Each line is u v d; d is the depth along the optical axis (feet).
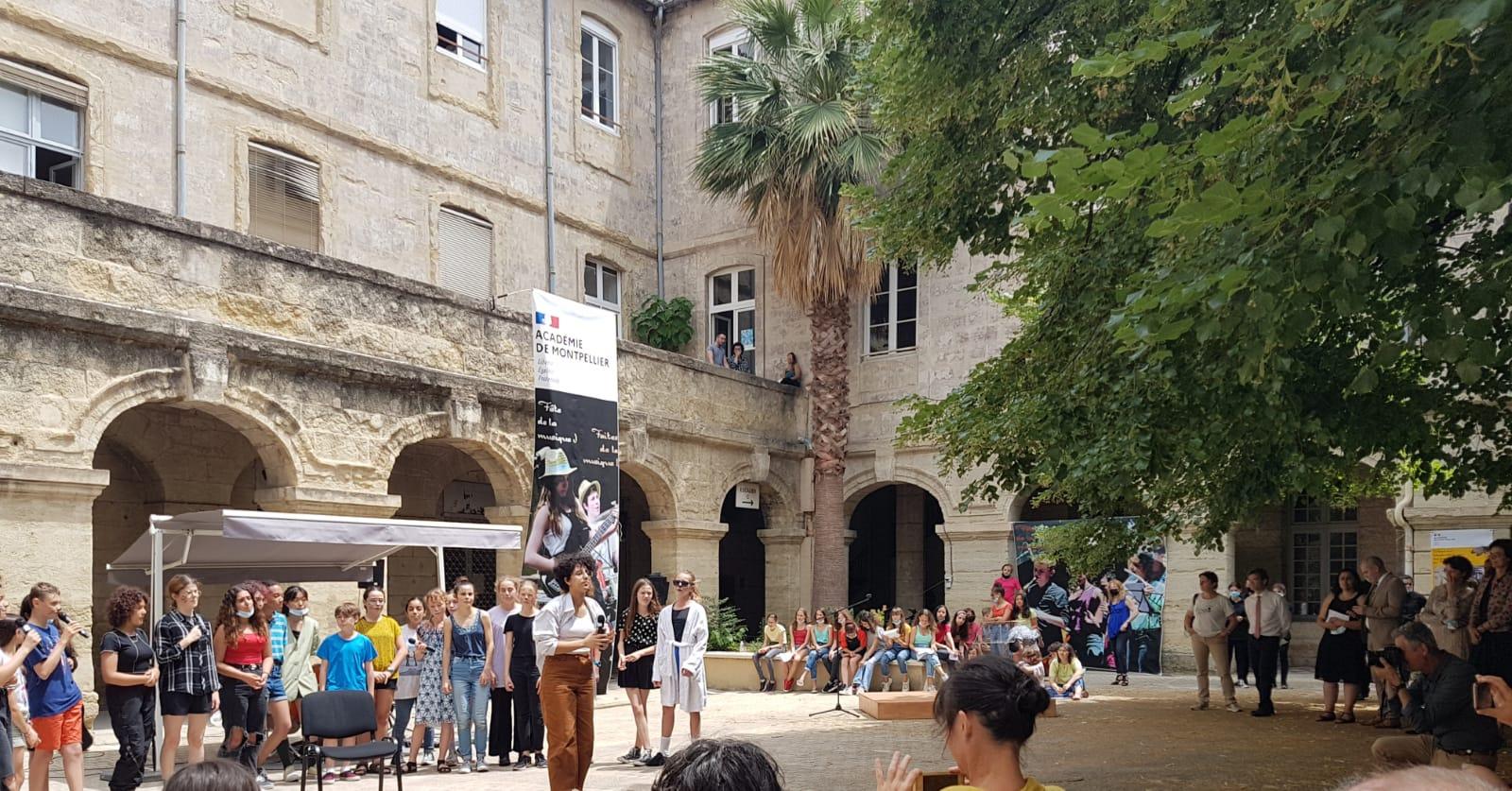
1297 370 25.36
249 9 57.98
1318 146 16.89
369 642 32.83
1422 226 17.67
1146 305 17.13
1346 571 40.73
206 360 41.86
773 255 71.97
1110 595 60.70
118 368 39.58
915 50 32.94
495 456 54.60
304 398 45.65
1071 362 29.66
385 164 64.03
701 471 67.67
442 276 67.21
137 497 52.49
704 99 71.10
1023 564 68.23
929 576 85.56
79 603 37.76
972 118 32.35
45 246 37.83
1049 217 18.58
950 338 72.84
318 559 41.68
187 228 42.24
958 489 71.10
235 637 29.27
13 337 36.73
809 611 75.05
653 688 34.32
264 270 44.78
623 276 79.82
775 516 75.15
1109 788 26.96
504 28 71.92
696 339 81.25
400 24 65.41
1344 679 40.14
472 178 68.74
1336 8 14.94
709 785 7.82
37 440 37.09
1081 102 29.84
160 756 31.50
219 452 54.75
